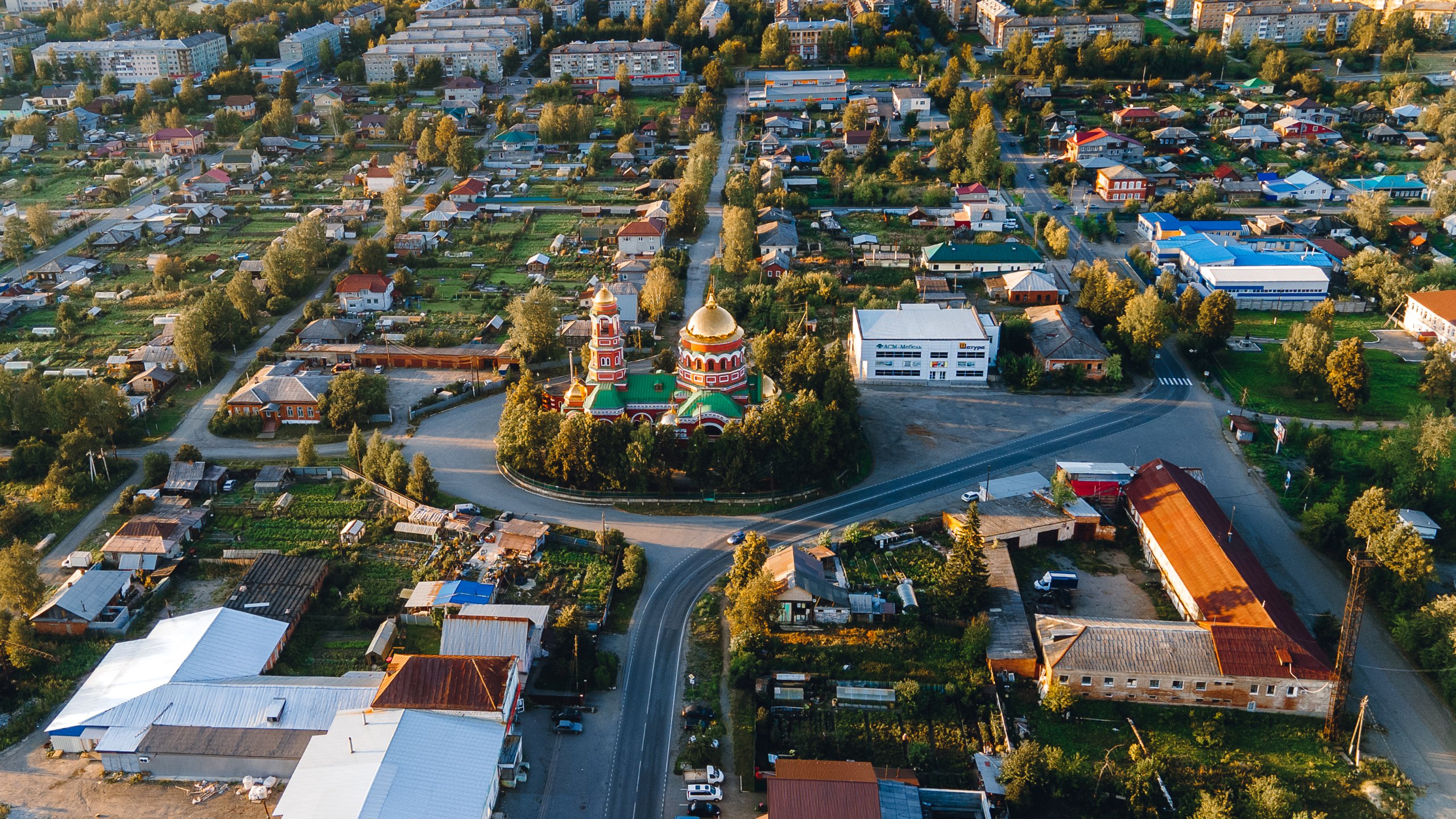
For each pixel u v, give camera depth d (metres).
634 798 122.69
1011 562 163.62
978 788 124.06
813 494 184.25
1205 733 130.88
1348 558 160.62
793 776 118.12
